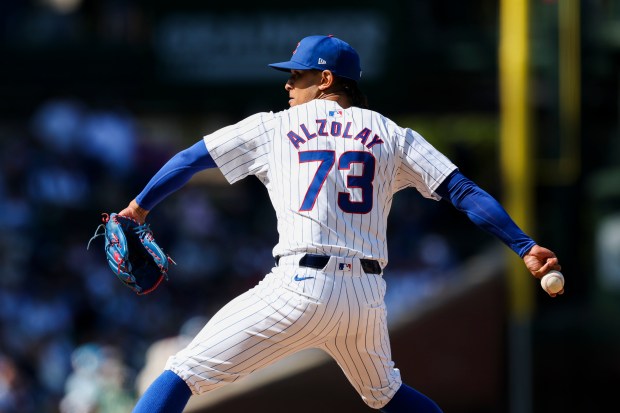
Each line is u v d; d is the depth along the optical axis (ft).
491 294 96.94
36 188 167.53
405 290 146.82
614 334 99.76
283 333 48.75
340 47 51.57
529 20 99.09
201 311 155.43
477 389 96.43
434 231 172.04
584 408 98.58
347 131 49.70
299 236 48.39
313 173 48.80
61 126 172.35
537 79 99.50
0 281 152.97
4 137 174.81
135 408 49.52
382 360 51.52
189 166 50.39
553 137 99.40
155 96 169.48
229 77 165.27
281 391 90.38
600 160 101.09
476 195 49.98
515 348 97.25
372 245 49.03
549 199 100.99
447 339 96.58
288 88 52.44
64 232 164.55
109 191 173.78
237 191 188.55
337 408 90.68
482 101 170.81
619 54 99.35
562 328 98.94
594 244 100.83
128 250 50.26
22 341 144.77
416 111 171.63
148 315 152.97
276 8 162.91
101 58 171.01
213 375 49.37
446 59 162.61
